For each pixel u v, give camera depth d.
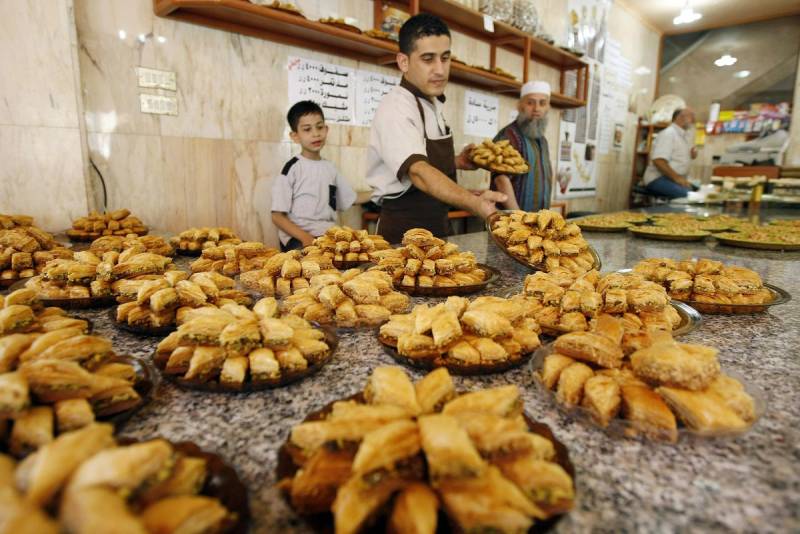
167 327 0.81
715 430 0.49
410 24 1.90
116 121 2.15
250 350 0.64
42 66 1.88
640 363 0.55
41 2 1.84
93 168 2.11
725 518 0.40
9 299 0.72
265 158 2.69
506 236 1.34
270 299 0.78
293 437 0.44
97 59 2.07
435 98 2.11
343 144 3.03
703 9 5.75
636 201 6.88
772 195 3.87
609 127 6.04
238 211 2.63
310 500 0.38
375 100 3.17
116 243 1.44
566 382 0.57
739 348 0.81
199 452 0.44
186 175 2.40
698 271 1.09
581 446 0.51
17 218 1.60
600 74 5.59
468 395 0.47
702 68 6.54
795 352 0.79
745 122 6.19
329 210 2.66
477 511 0.34
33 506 0.29
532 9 3.88
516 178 3.06
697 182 5.30
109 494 0.31
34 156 1.91
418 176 1.74
